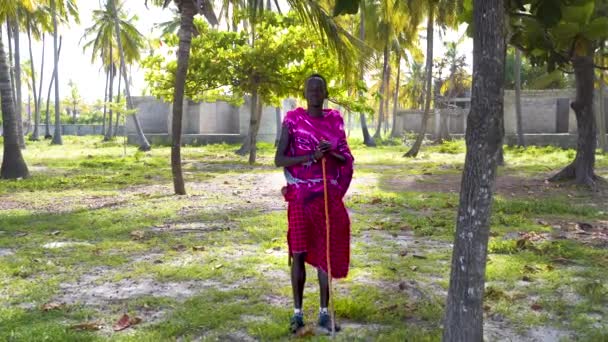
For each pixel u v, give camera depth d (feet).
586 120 41.96
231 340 12.09
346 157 12.43
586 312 13.78
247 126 113.80
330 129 12.43
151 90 64.64
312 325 12.69
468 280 9.88
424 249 20.74
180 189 36.94
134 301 14.57
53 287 15.85
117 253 20.15
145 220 26.66
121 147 108.99
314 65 57.82
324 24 36.76
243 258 19.08
